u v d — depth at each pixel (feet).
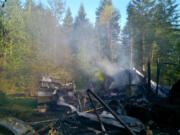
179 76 49.98
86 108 19.76
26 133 8.20
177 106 13.33
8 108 23.57
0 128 7.84
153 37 61.93
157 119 13.80
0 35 45.57
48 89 24.59
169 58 65.26
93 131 10.83
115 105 16.75
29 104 27.27
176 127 12.35
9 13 46.50
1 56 48.11
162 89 30.09
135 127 10.82
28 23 56.34
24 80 42.78
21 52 49.85
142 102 16.33
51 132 10.90
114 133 10.41
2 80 43.62
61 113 19.56
